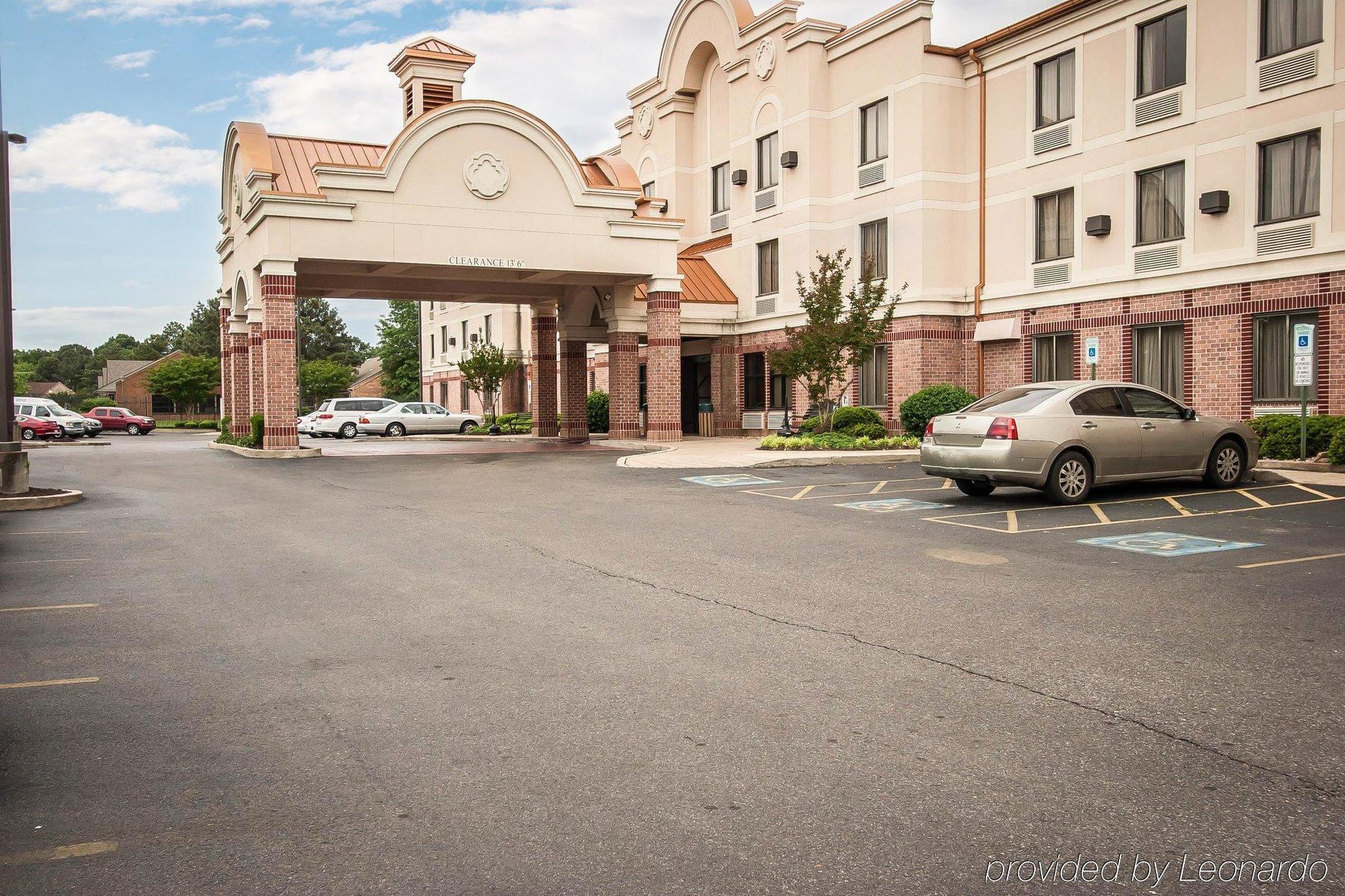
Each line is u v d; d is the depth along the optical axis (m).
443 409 41.56
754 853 3.59
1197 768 4.30
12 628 7.04
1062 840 3.68
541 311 34.91
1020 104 25.14
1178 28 21.39
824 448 22.88
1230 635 6.49
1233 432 14.62
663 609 7.45
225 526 12.47
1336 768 4.29
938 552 9.84
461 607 7.59
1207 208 20.50
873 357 28.44
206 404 79.88
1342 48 18.34
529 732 4.83
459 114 25.69
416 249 25.47
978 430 13.39
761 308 32.47
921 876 3.42
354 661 6.12
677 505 13.86
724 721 4.96
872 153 28.39
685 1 35.62
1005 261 25.66
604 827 3.81
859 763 4.40
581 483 17.22
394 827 3.83
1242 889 3.33
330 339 110.19
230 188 30.50
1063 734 4.73
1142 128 22.05
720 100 35.25
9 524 12.80
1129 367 22.50
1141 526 11.40
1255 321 20.06
